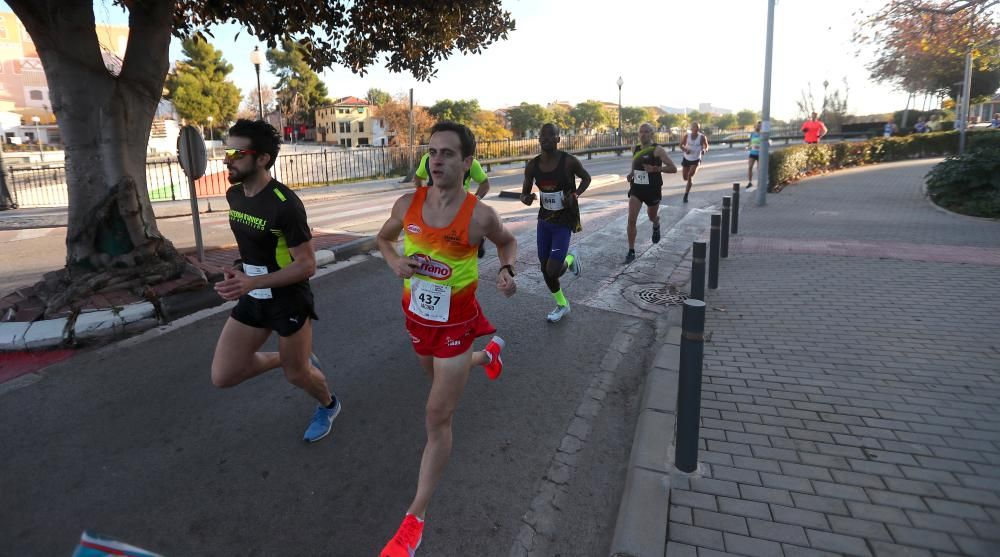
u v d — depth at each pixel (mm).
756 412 3828
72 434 3795
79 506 3082
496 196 16297
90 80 6062
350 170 26953
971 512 2791
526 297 6730
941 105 43125
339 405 3875
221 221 13898
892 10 13688
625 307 6359
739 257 8305
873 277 6926
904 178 17719
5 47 68062
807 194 14875
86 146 6141
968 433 3488
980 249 8250
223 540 2844
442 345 2756
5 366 4840
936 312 5641
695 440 3141
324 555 2760
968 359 4547
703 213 12188
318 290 7141
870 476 3100
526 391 4438
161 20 6441
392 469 3434
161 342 5352
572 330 5703
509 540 2875
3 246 10820
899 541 2615
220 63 76062
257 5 7547
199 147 7719
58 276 6336
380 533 2908
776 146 41000
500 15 9859
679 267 7949
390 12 9023
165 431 3832
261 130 3016
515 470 3445
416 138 50812
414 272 2777
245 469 3422
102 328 5340
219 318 5984
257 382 4551
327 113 82062
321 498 3166
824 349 4840
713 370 4496
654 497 2971
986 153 11930
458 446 3689
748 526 2746
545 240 5652
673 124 96750
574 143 33906
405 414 4062
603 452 3654
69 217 6270
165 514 3023
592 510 3113
